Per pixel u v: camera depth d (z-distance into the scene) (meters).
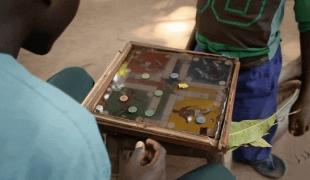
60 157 0.71
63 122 0.73
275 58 1.83
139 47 1.63
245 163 2.33
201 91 1.42
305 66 1.73
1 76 0.75
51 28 0.98
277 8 1.66
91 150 0.75
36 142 0.70
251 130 1.43
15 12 0.89
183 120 1.32
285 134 2.48
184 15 3.88
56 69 3.22
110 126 1.33
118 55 1.59
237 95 1.88
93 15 3.94
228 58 1.55
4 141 0.69
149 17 3.88
